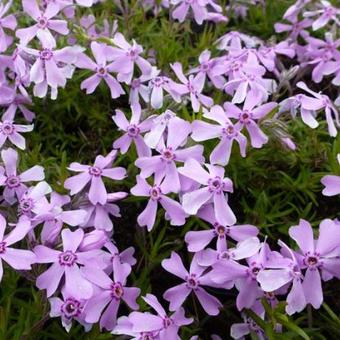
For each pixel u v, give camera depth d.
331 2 0.27
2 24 0.21
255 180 0.20
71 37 0.23
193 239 0.16
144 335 0.15
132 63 0.21
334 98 0.24
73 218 0.16
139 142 0.19
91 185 0.17
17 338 0.16
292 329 0.15
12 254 0.15
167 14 0.27
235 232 0.17
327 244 0.15
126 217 0.20
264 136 0.18
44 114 0.22
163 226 0.19
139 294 0.17
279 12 0.27
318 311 0.18
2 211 0.17
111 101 0.23
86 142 0.22
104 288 0.15
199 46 0.24
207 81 0.23
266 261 0.15
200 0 0.23
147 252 0.18
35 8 0.20
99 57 0.21
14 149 0.19
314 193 0.20
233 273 0.16
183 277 0.16
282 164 0.20
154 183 0.17
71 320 0.15
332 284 0.18
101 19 0.25
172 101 0.21
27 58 0.20
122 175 0.18
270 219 0.19
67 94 0.22
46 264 0.16
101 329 0.16
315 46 0.24
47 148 0.22
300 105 0.19
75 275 0.15
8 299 0.16
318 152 0.20
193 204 0.16
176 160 0.17
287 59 0.26
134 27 0.25
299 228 0.15
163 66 0.23
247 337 0.18
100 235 0.16
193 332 0.17
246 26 0.27
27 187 0.18
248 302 0.16
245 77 0.20
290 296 0.15
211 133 0.17
